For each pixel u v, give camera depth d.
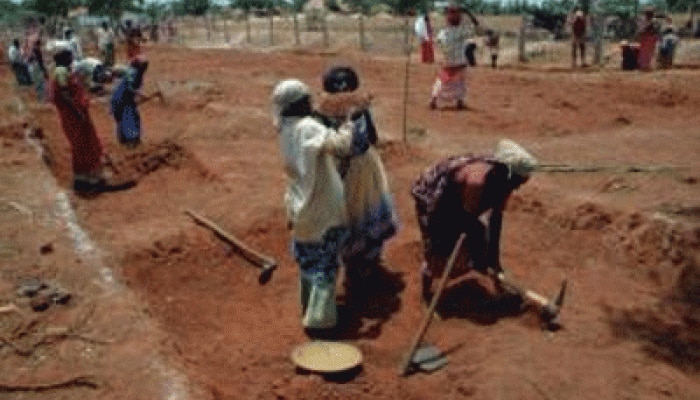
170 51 31.45
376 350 6.29
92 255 7.62
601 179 9.48
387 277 7.55
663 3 48.09
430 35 22.28
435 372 5.92
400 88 17.78
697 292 7.15
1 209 8.92
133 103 12.30
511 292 6.81
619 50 25.52
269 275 7.82
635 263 7.71
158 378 5.44
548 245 8.22
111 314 6.36
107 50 24.34
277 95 6.24
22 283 6.91
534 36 36.69
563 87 17.20
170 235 8.52
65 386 5.38
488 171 6.20
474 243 6.66
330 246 6.44
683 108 14.66
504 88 17.31
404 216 8.95
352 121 6.64
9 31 42.03
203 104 16.08
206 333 6.80
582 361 5.91
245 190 9.95
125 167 11.64
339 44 38.16
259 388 5.83
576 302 6.96
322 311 6.45
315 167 6.20
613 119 13.43
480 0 63.84
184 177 11.20
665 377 5.73
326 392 5.70
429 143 11.80
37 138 12.88
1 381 5.42
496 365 5.86
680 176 9.42
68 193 10.18
